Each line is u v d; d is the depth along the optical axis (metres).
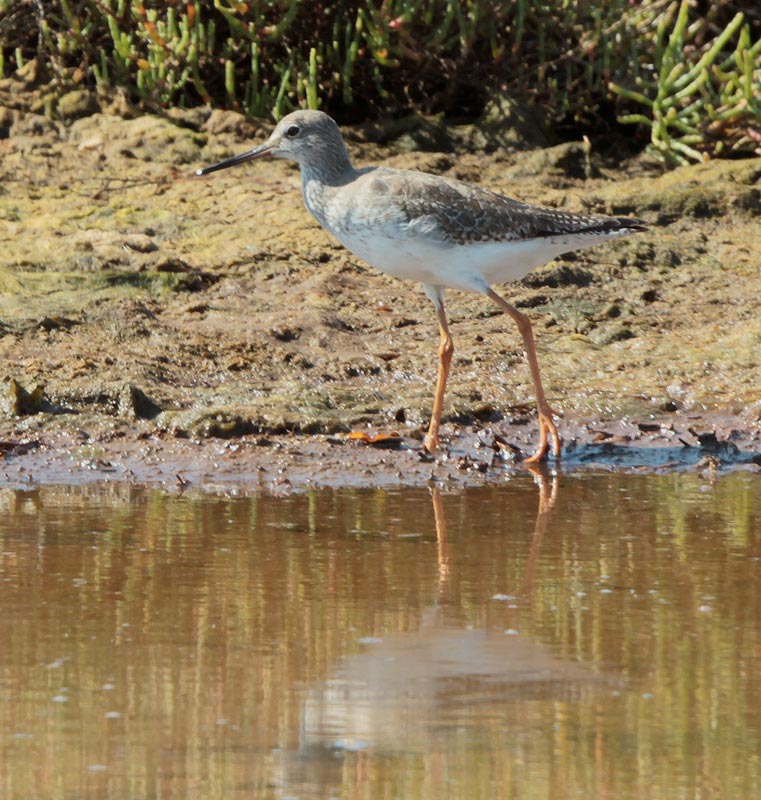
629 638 7.11
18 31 18.95
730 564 8.45
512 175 17.70
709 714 6.16
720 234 16.30
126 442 11.28
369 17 18.55
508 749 5.80
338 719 6.07
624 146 19.03
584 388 12.66
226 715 6.11
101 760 5.66
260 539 8.93
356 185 11.84
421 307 14.41
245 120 17.98
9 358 12.39
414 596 7.78
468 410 12.11
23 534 8.95
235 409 11.71
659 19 18.77
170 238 15.39
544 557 8.59
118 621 7.30
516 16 18.66
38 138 17.38
